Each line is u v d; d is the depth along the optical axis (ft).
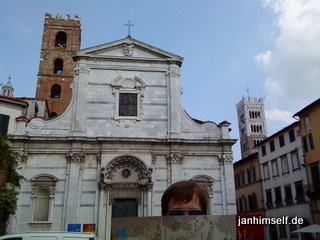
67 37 181.47
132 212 97.71
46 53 175.32
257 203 168.04
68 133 103.09
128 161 101.19
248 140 383.65
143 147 102.58
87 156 100.58
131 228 14.96
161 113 109.19
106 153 100.27
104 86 109.50
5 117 104.17
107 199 96.58
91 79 109.70
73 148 99.35
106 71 111.34
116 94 108.78
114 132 104.94
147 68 113.39
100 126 104.94
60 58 175.94
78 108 104.83
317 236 114.11
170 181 100.53
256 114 398.83
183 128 108.68
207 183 102.27
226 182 102.32
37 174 96.63
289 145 144.25
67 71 173.47
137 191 99.40
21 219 91.56
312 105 126.72
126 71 112.37
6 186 82.94
